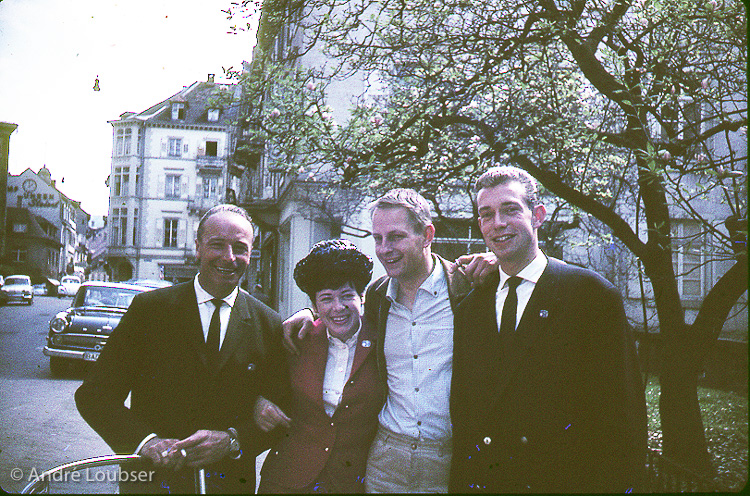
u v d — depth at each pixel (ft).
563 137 16.31
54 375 32.63
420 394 6.85
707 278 30.99
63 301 139.64
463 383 6.55
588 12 15.88
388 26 19.33
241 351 7.06
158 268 184.75
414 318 7.02
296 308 49.32
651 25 14.88
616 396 6.06
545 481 6.10
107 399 6.66
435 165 20.12
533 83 18.06
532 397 6.19
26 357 39.75
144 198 184.24
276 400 7.32
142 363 7.00
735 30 12.99
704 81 14.32
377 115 19.44
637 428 6.02
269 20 16.98
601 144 18.28
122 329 7.02
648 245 14.69
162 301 7.11
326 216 25.75
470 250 29.25
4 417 21.26
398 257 6.85
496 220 6.45
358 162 18.93
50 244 241.76
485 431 6.34
